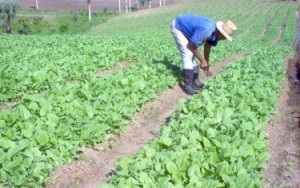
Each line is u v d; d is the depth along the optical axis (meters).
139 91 3.38
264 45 9.55
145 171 1.98
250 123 2.50
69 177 2.29
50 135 2.35
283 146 2.91
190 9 23.27
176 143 2.28
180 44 3.79
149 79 3.76
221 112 2.69
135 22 20.02
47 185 2.18
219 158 2.12
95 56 4.80
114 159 2.56
